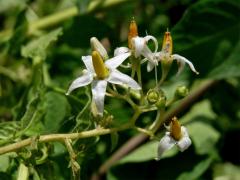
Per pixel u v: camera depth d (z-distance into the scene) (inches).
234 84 10.6
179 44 9.2
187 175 9.5
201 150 9.8
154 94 7.0
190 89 10.0
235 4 9.1
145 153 9.6
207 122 10.3
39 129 7.9
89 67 6.7
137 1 10.6
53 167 7.4
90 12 10.4
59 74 10.4
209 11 9.1
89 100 7.4
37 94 8.2
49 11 11.4
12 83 10.1
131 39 6.9
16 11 11.2
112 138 7.3
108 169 9.6
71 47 9.9
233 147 10.6
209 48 9.3
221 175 10.3
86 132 7.1
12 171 7.6
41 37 9.4
